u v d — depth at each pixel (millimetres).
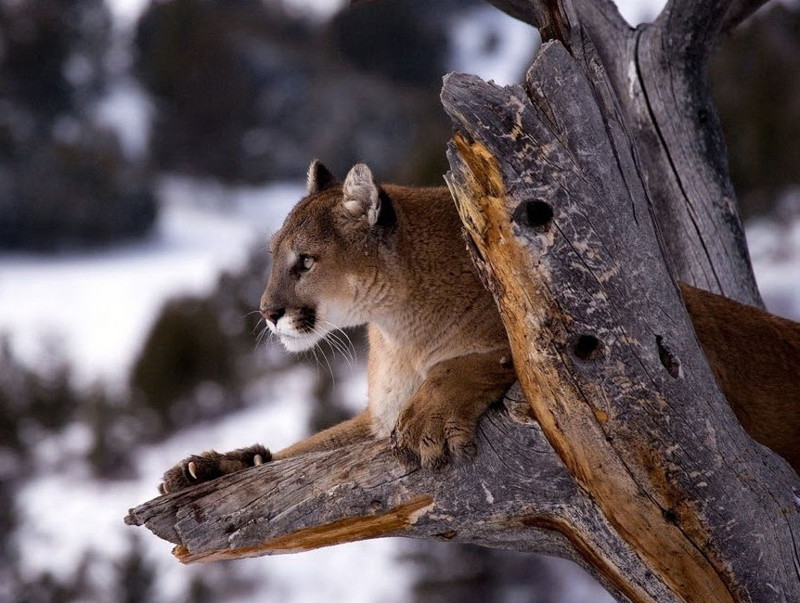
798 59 44750
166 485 10578
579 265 7785
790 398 10203
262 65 91500
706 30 12375
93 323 52188
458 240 10680
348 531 9125
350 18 93625
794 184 40719
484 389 9016
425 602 26609
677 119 12367
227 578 28906
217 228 77250
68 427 40500
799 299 33031
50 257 70375
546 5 7914
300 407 37031
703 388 8047
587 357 7980
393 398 11133
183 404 39688
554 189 7703
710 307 10508
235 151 88250
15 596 28797
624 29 12609
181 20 92125
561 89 7633
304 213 11430
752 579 8289
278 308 11375
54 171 74375
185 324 40406
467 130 7727
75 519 33781
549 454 8555
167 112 89812
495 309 10375
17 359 43438
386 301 10820
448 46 93688
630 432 8016
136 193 74312
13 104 86750
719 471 8086
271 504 9141
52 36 88938
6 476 37656
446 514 8898
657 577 8500
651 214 8031
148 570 28781
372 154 81562
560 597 25969
